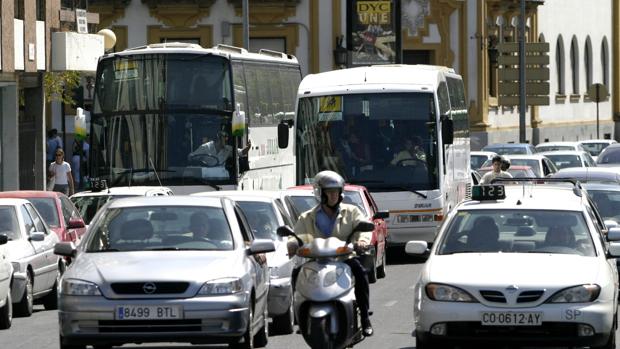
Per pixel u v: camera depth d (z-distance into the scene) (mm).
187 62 76812
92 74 112375
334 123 76750
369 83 76812
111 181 76750
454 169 82625
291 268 45938
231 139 76375
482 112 162625
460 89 89000
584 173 64375
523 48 136500
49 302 57531
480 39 161625
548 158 111000
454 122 83812
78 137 75625
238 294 37375
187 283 37000
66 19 105438
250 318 38250
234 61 77812
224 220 40344
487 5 164125
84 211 66000
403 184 76125
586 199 42500
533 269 36875
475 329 36188
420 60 162250
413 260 78500
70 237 61188
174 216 40312
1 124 99938
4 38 94000
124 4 153625
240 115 75250
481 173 101125
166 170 76375
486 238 39344
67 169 96375
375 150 76312
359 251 34938
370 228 34969
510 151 114562
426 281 36938
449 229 39844
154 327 36656
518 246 38969
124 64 77062
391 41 140125
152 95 76688
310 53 154500
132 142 76812
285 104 88875
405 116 76375
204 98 76688
